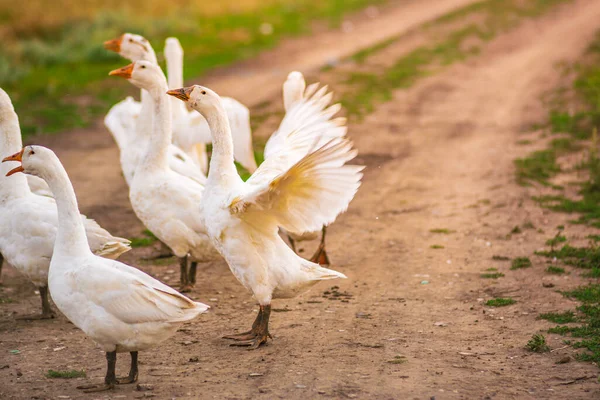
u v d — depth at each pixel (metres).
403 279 10.95
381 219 14.16
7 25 32.34
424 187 16.20
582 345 8.27
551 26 37.16
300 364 7.85
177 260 12.16
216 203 8.47
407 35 35.72
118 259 12.12
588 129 19.88
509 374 7.56
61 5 34.75
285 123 9.71
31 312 9.85
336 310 9.71
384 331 8.89
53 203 9.61
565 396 7.05
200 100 8.55
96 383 7.39
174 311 7.11
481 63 30.50
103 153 19.27
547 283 10.45
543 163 17.19
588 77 25.91
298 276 8.45
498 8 41.94
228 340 8.67
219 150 8.62
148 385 7.30
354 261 11.88
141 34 32.78
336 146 7.36
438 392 7.09
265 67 29.33
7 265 12.05
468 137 20.48
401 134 20.92
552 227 13.09
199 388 7.21
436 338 8.62
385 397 6.96
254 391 7.12
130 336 7.08
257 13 40.03
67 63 29.05
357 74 28.22
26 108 22.77
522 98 24.52
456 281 10.77
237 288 10.82
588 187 15.00
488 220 13.70
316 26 37.78
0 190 9.46
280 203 7.91
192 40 33.12
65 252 7.41
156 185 10.34
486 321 9.18
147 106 12.30
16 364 7.98
